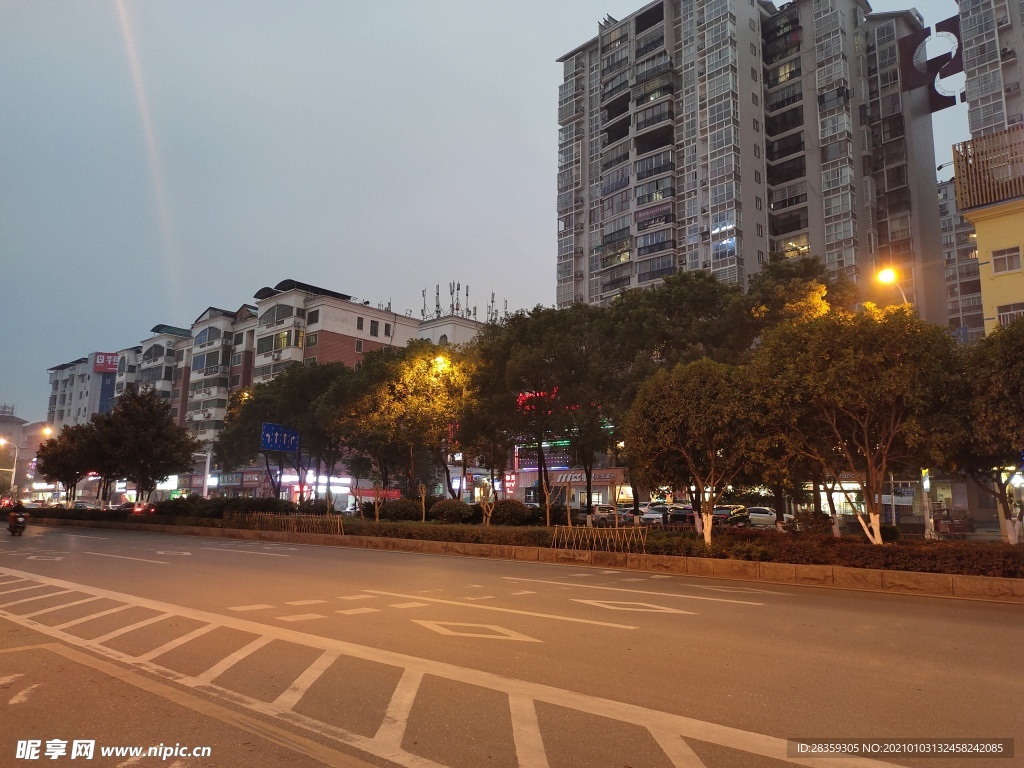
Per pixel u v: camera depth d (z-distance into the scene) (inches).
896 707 206.8
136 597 428.5
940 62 2255.2
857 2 2413.9
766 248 2244.1
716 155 2222.0
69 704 207.9
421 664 256.4
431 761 164.2
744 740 177.9
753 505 1531.7
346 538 999.0
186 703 207.9
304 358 2507.4
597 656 270.7
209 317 2908.5
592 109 2792.8
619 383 1035.3
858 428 623.2
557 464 2005.4
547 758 165.5
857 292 988.6
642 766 160.6
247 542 1047.0
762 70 2380.7
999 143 980.6
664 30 2466.8
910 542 574.9
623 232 2461.9
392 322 2684.5
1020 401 537.6
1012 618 384.5
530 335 1100.5
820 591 510.6
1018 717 197.9
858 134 2283.5
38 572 569.0
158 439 1578.5
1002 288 955.3
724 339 1009.5
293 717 196.7
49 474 1759.4
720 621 355.6
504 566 684.1
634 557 687.1
